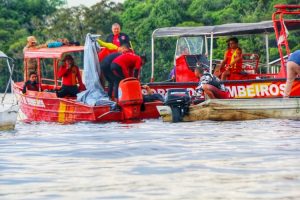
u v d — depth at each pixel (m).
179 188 12.84
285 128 21.92
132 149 17.89
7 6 116.44
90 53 28.25
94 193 12.61
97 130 23.53
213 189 12.67
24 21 115.06
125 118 27.33
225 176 13.77
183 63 29.83
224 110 25.22
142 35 91.88
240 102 25.14
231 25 29.28
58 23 97.00
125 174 14.30
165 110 25.75
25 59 30.94
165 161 15.79
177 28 30.39
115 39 29.23
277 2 86.94
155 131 22.38
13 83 31.48
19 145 19.59
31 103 29.69
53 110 28.66
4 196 12.59
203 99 26.75
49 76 46.00
